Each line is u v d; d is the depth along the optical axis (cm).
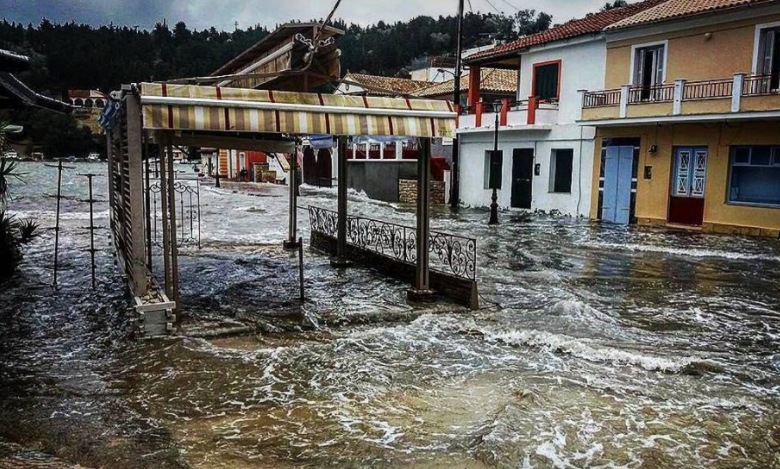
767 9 1717
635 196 2128
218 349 704
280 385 602
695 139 1938
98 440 482
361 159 3422
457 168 2844
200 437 491
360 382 612
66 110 1107
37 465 438
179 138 984
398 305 905
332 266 1234
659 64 2053
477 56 2808
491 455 462
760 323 870
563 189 2444
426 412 543
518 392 589
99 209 2412
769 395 598
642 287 1105
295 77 780
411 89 4038
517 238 1748
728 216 1872
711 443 494
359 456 461
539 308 924
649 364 673
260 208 2630
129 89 716
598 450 477
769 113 1662
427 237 930
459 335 774
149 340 727
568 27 2520
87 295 952
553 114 2444
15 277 1080
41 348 702
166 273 786
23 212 2241
